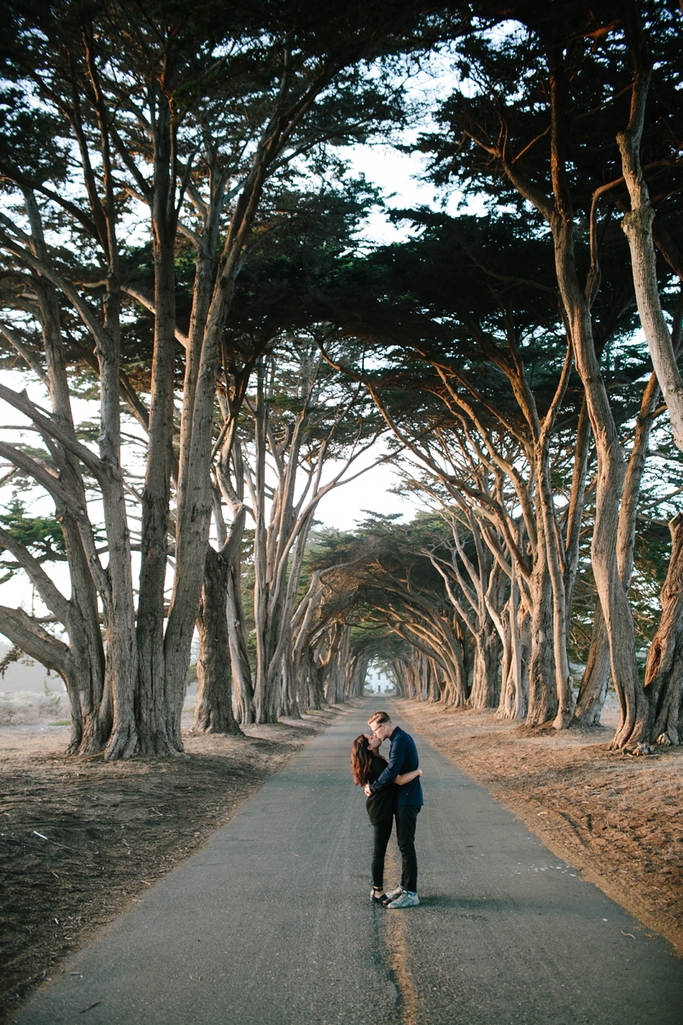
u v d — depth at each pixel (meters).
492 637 37.78
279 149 15.06
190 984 4.43
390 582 45.81
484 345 20.22
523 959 4.72
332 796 11.88
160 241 15.51
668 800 9.30
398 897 5.94
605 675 20.55
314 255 18.69
